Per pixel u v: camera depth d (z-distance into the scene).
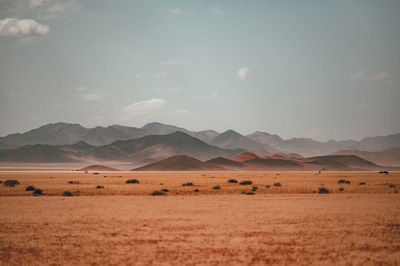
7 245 24.95
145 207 43.25
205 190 71.69
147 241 26.03
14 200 51.09
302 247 24.36
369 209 41.16
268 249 23.89
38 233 28.58
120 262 21.42
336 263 21.25
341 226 31.16
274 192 67.31
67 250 23.84
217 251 23.50
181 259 21.88
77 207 43.31
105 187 78.44
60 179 119.69
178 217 35.69
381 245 24.97
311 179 121.31
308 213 38.06
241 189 73.56
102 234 28.22
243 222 32.94
